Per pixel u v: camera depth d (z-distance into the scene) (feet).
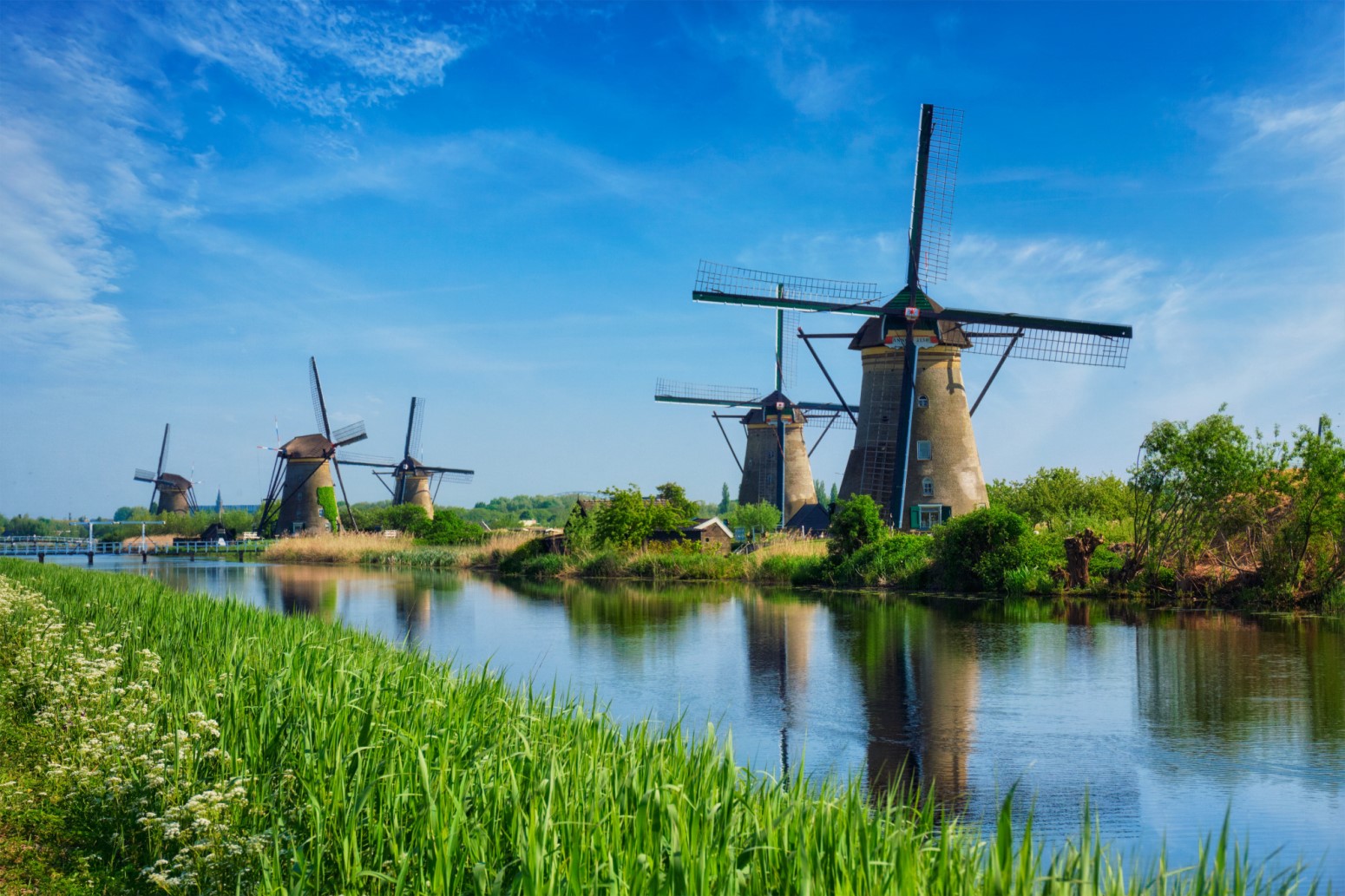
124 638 45.21
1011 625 81.56
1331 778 36.63
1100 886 18.39
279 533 316.19
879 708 50.93
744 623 90.58
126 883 22.38
